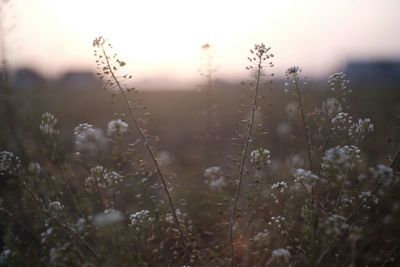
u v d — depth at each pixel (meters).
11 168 5.01
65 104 10.01
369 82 22.23
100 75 4.45
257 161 4.45
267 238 4.37
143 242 4.55
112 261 4.33
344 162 4.18
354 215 4.39
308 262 4.12
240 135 4.62
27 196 4.78
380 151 5.79
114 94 4.53
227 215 5.10
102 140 4.92
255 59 4.47
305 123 4.83
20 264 4.76
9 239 4.89
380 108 11.75
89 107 9.81
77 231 4.38
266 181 4.92
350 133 4.69
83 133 4.81
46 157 5.39
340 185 4.67
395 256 4.55
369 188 4.54
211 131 7.50
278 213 4.76
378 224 4.71
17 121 7.44
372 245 4.75
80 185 5.15
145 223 4.45
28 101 8.88
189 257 4.80
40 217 4.73
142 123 4.72
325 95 6.06
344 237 4.34
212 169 5.90
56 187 4.96
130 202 5.45
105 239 4.44
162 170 4.87
